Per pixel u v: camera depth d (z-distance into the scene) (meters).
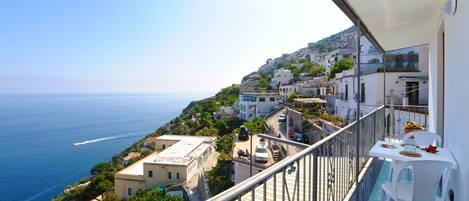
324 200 2.01
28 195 33.25
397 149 2.94
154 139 41.94
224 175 18.22
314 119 17.72
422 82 13.66
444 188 2.60
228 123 47.31
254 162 9.55
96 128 96.19
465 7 2.02
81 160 51.12
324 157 2.04
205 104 71.94
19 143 67.44
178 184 24.53
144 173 25.77
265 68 90.31
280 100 46.03
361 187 3.34
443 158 2.49
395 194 2.59
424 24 4.14
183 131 51.91
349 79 17.61
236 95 74.12
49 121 117.31
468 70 1.94
